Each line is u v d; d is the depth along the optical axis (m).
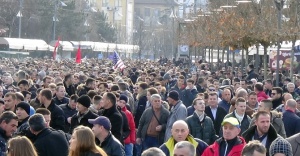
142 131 22.14
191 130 19.19
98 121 14.77
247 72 51.97
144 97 26.75
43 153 14.12
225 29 54.66
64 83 30.53
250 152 11.34
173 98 21.64
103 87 27.02
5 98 18.86
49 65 58.62
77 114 18.58
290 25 43.94
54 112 19.25
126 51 132.38
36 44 92.00
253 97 22.23
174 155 11.60
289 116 19.36
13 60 68.44
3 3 106.19
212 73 52.72
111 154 14.76
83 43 110.75
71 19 120.25
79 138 12.14
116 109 18.83
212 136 19.36
